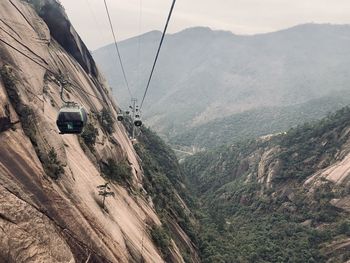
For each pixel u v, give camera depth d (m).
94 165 30.64
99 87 59.12
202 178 170.88
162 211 51.97
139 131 100.88
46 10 43.69
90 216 20.59
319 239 77.44
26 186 16.16
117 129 52.97
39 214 15.49
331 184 89.50
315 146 112.50
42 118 21.23
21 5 30.72
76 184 21.62
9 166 15.91
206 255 60.12
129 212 32.09
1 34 22.39
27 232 14.10
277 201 103.69
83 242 18.22
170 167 114.00
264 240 84.75
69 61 42.28
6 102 17.67
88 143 32.75
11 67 21.03
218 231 85.12
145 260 26.83
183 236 54.38
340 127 108.38
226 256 65.38
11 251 12.90
